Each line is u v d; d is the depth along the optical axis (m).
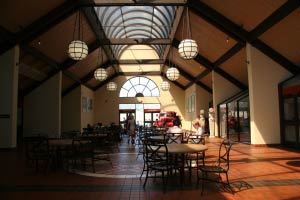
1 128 9.48
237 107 12.57
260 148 9.44
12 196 4.12
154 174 5.61
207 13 9.10
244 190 4.34
